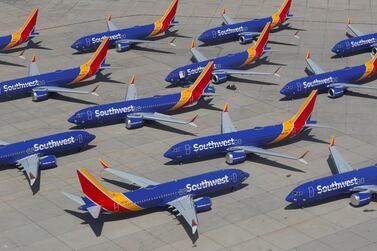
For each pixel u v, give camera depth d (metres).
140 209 185.50
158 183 196.88
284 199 195.62
